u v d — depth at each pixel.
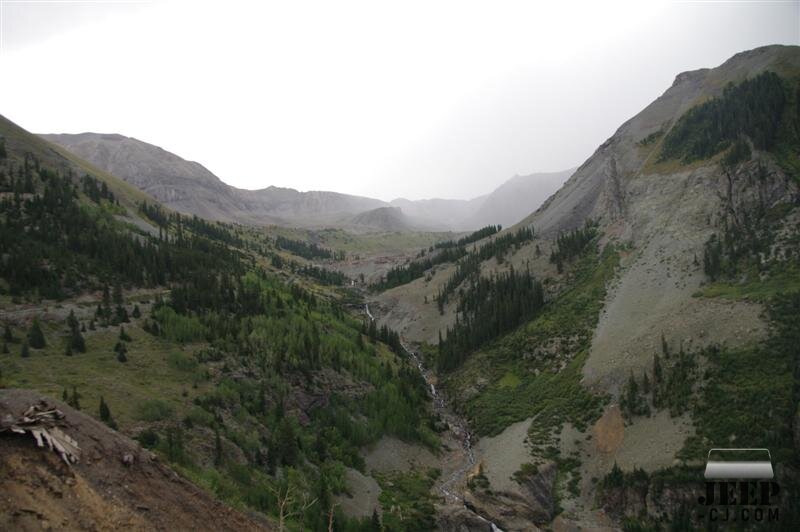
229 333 98.81
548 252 174.25
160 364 80.69
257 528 40.53
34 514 26.72
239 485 58.19
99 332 85.00
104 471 32.75
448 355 144.88
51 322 83.50
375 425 97.44
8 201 116.38
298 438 79.44
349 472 80.94
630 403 87.62
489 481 85.44
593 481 80.88
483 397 120.69
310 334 113.12
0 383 37.09
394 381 118.25
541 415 101.75
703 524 64.62
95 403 61.25
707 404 78.19
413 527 71.44
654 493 70.56
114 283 108.00
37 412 33.09
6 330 73.75
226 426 70.06
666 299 110.62
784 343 78.94
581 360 110.12
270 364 94.31
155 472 37.00
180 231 177.62
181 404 69.69
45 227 112.62
